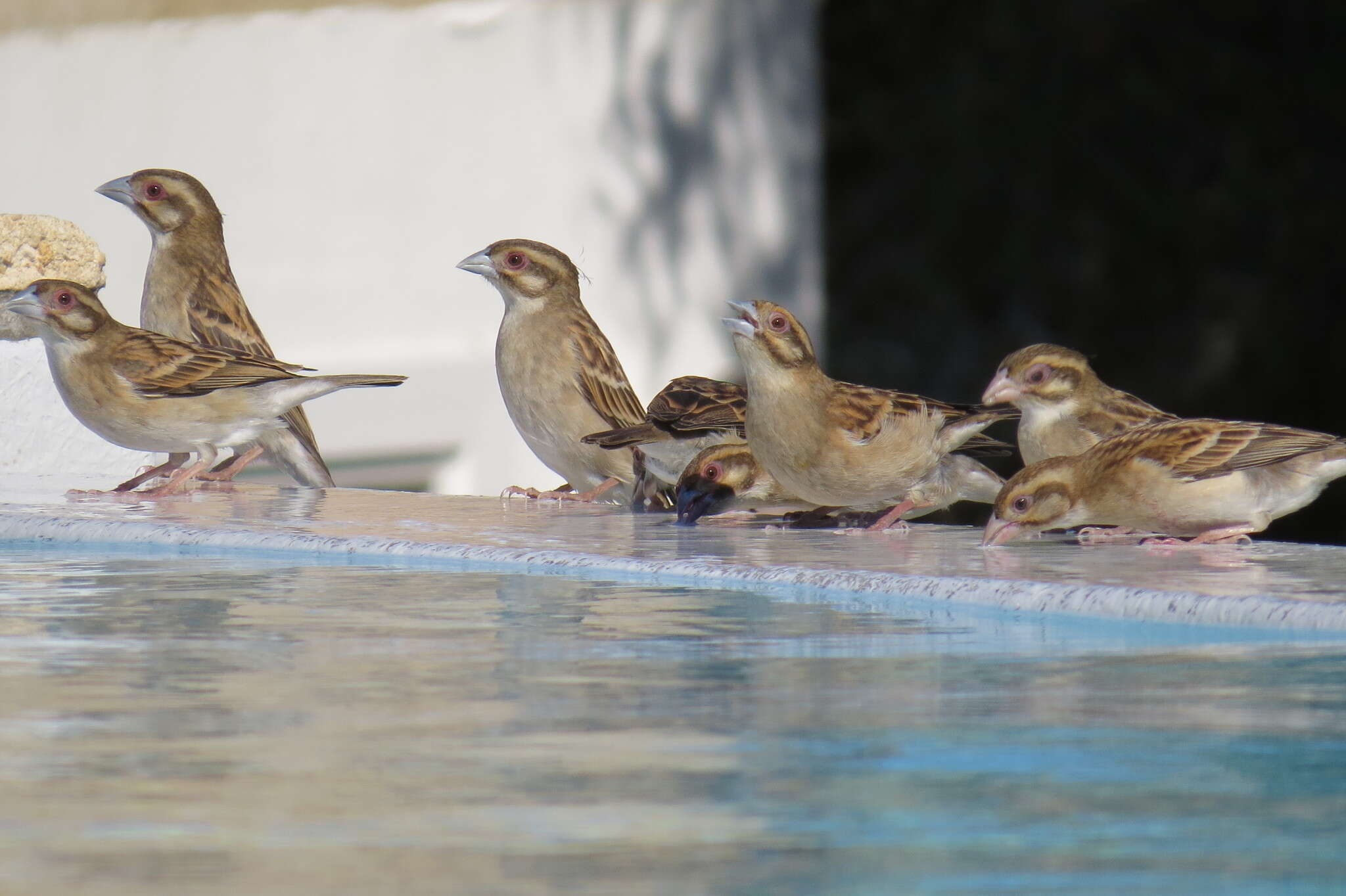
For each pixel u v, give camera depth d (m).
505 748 4.79
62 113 21.55
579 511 11.78
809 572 7.88
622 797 4.33
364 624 6.89
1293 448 10.18
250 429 12.98
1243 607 6.72
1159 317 30.06
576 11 22.09
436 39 21.28
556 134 21.95
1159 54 29.95
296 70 21.20
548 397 13.15
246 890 3.62
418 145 21.22
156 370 12.72
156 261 14.92
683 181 23.05
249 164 21.27
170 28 21.36
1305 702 5.39
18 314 12.55
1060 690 5.59
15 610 7.23
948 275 30.41
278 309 21.23
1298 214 29.52
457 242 21.33
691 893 3.63
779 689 5.58
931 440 10.80
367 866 3.79
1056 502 10.14
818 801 4.28
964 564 8.16
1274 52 29.77
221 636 6.57
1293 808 4.23
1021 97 30.14
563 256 13.38
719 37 23.45
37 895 3.58
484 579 8.34
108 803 4.27
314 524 10.05
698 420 11.94
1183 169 30.02
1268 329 29.44
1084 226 30.20
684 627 6.82
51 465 14.83
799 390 10.68
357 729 5.04
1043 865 3.80
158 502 11.61
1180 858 3.86
